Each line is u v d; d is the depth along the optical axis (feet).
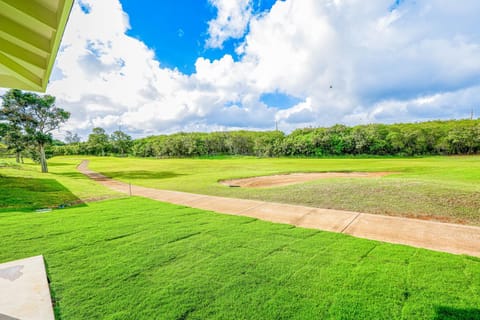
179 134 278.46
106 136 260.42
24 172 58.80
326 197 23.45
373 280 8.16
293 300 7.15
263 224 15.35
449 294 7.25
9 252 10.97
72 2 5.59
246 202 23.15
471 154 138.62
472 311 6.47
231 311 6.70
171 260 10.03
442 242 12.00
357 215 17.49
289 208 20.21
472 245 11.53
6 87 11.93
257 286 7.97
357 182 28.68
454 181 26.96
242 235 13.16
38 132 70.44
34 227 14.93
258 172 58.03
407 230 13.96
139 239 12.62
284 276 8.58
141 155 232.94
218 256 10.38
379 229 14.26
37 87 12.05
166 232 13.79
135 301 7.19
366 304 6.88
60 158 198.08
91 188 36.24
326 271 8.89
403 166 63.36
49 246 11.70
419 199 20.10
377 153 159.63
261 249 11.12
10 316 6.54
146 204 22.66
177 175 59.00
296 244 11.72
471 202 18.29
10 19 7.02
